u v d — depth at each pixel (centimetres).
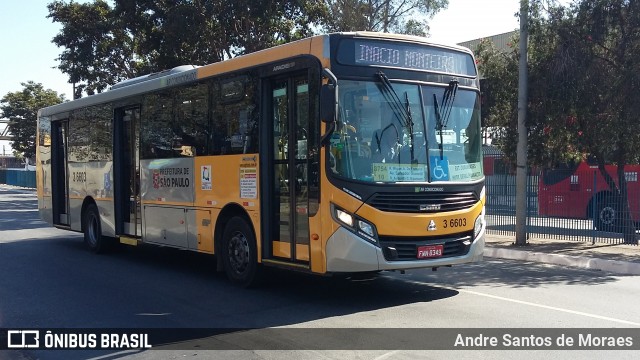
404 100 798
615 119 1369
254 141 884
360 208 745
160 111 1130
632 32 1344
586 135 1446
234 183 927
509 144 1577
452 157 827
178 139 1073
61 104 1519
